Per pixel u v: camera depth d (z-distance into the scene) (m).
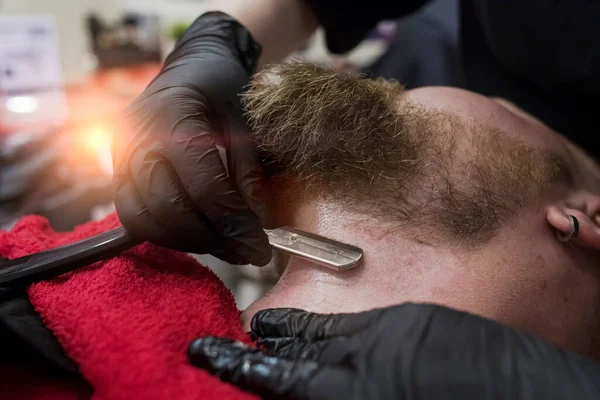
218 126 0.53
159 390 0.32
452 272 0.43
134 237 0.44
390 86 0.54
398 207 0.45
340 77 0.49
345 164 0.46
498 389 0.32
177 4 1.87
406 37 1.14
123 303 0.38
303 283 0.44
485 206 0.46
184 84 0.52
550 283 0.46
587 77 0.69
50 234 0.56
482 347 0.34
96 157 1.15
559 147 0.57
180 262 0.46
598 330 0.51
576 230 0.47
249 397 0.33
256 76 0.56
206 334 0.38
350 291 0.43
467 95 0.55
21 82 1.19
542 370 0.33
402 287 0.43
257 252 0.45
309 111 0.47
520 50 0.77
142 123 0.49
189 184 0.45
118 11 1.89
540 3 0.69
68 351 0.35
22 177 0.99
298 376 0.34
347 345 0.36
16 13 1.53
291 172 0.48
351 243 0.44
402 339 0.35
